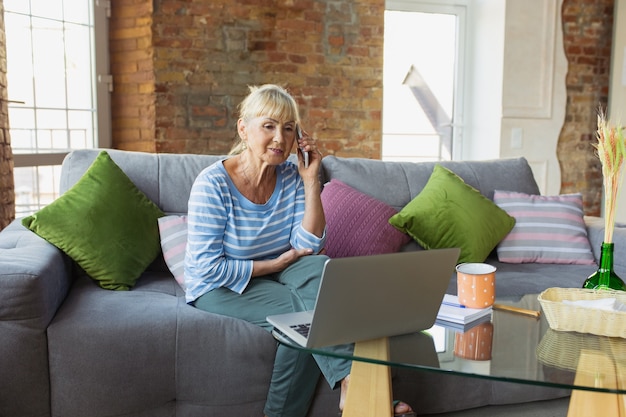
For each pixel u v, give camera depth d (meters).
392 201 2.89
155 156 2.68
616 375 1.35
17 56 3.79
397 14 4.89
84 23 4.09
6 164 3.26
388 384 1.58
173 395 1.91
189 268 2.08
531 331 1.65
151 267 2.53
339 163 2.92
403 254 1.45
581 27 5.02
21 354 1.81
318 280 1.99
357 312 1.45
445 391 2.16
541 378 1.33
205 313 1.98
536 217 2.88
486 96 4.94
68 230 2.19
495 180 3.09
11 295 1.78
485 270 1.83
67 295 2.15
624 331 1.56
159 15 4.04
